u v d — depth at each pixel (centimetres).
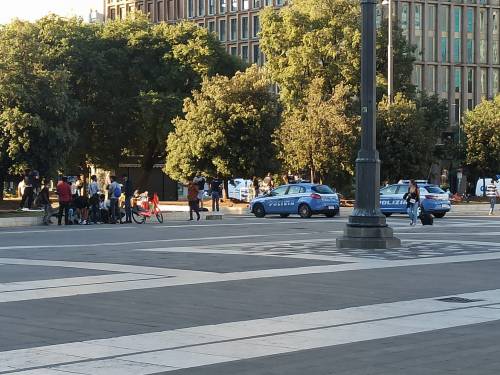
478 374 764
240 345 910
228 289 1370
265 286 1410
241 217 4228
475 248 2186
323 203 4081
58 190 3428
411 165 5394
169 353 866
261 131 5238
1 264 1758
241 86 5275
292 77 6144
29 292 1320
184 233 2827
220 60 6725
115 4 12556
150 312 1135
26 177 4047
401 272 1634
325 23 6122
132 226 3300
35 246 2262
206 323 1052
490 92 10350
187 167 5366
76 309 1157
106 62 6506
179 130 5497
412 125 5391
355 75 5938
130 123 6644
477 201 6138
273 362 820
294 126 5050
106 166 7062
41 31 6444
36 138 4347
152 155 7069
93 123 6656
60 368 792
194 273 1587
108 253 2023
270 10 6419
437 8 10069
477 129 6550
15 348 890
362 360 829
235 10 11250
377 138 5403
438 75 10075
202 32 6619
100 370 783
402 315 1124
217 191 4322
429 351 876
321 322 1063
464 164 6775
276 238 2572
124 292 1327
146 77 6656
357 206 2180
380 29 6181
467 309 1180
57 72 4441
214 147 5206
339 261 1830
